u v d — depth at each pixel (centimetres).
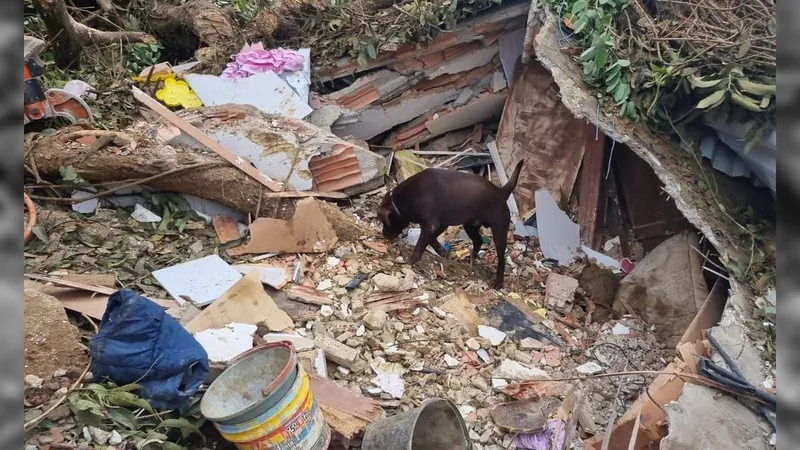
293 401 256
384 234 460
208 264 393
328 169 500
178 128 450
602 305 453
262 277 390
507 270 486
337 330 367
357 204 516
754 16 409
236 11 638
